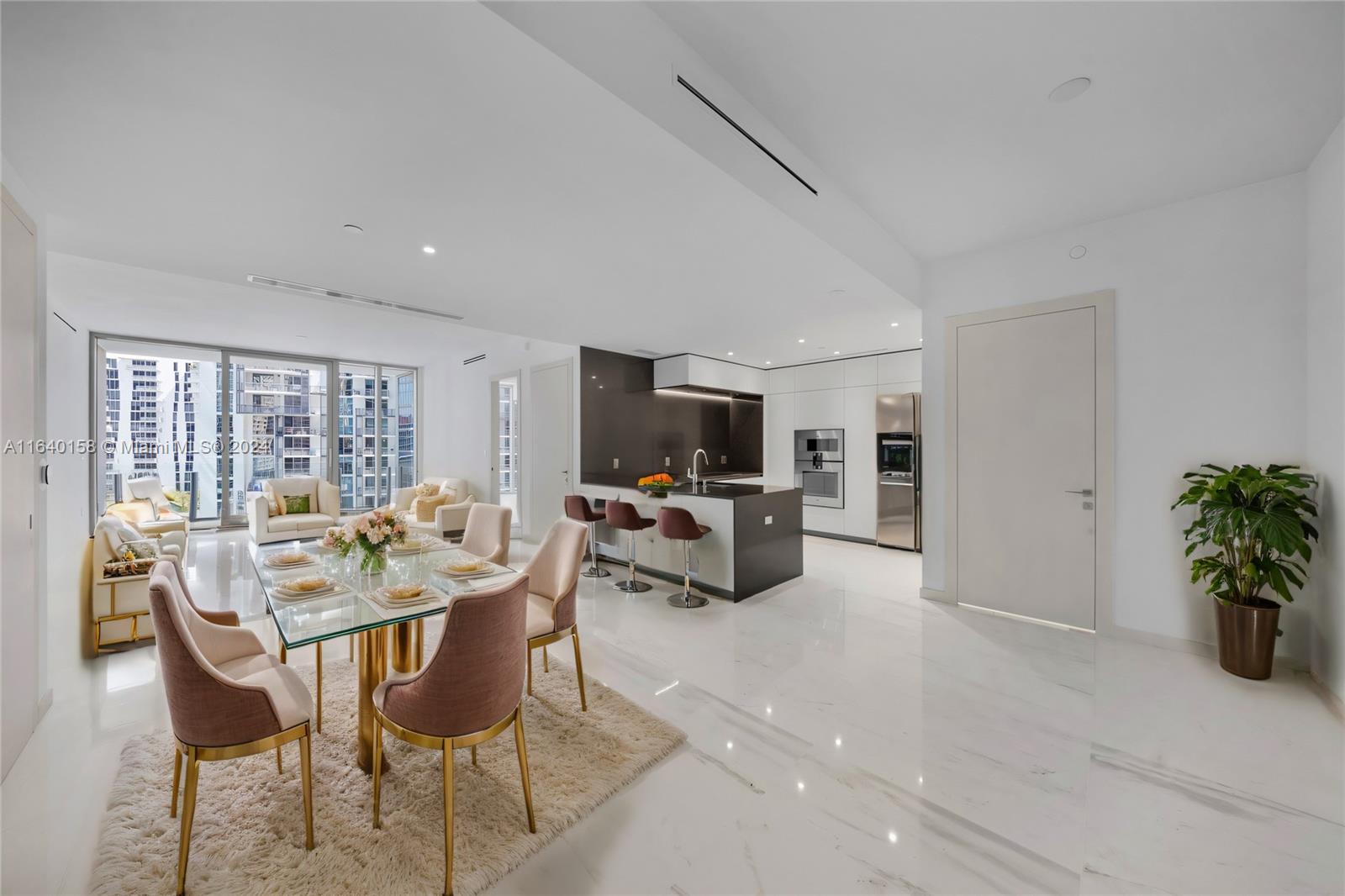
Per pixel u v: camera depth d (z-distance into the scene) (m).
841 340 5.68
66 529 5.21
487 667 1.64
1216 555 3.03
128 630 3.32
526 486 6.91
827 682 2.83
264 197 2.41
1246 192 2.99
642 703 2.61
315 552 3.01
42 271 2.42
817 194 2.83
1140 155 2.69
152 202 2.44
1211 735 2.30
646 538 5.04
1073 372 3.56
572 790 1.92
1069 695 2.67
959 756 2.16
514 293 3.93
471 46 1.53
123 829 1.71
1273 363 2.91
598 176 2.23
